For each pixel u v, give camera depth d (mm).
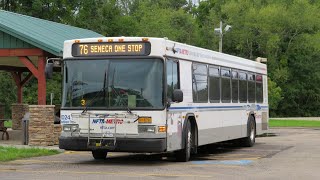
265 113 26422
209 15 80438
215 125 19469
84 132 15492
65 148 15648
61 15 59375
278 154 19844
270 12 72812
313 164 16297
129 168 14875
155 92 15195
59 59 16266
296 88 78625
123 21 65875
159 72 15266
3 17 25141
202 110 18203
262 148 22938
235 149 22438
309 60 78250
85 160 17203
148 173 13703
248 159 17828
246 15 73500
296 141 27750
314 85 79312
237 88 22188
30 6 58969
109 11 65000
